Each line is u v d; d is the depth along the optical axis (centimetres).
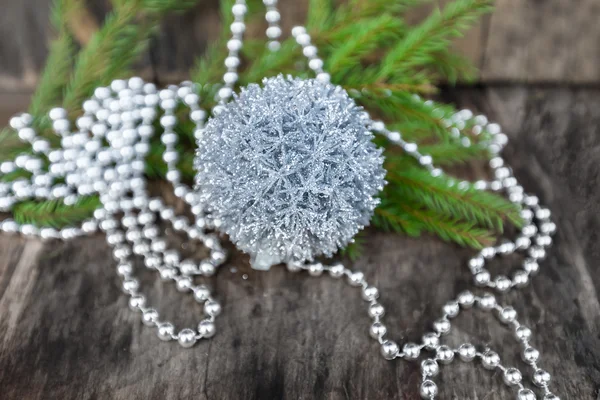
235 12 39
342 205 34
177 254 39
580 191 41
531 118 44
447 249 39
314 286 38
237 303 37
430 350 36
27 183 39
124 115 39
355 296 38
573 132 44
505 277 38
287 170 33
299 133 34
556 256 39
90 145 39
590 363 36
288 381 35
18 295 37
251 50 41
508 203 38
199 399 35
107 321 37
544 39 43
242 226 34
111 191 39
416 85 37
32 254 39
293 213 34
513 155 43
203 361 36
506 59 44
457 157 41
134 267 39
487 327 37
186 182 41
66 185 40
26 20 41
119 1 38
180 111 39
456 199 38
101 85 39
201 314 37
